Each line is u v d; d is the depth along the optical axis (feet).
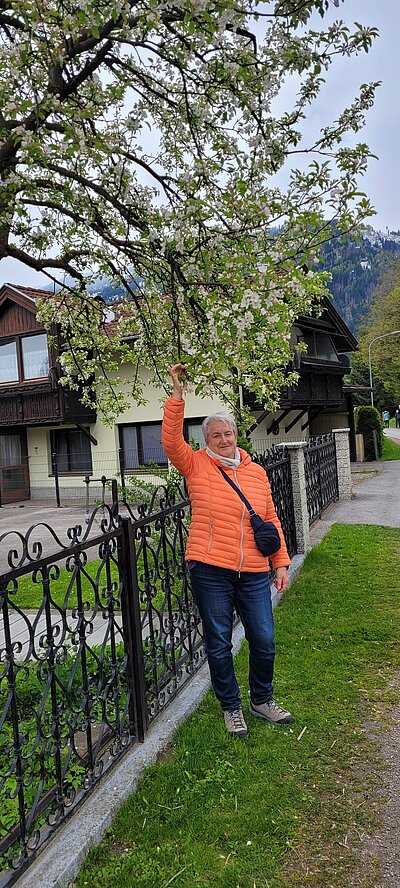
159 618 11.45
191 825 7.92
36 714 7.61
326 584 19.25
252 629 10.49
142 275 16.43
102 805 8.13
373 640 14.37
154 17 9.09
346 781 8.85
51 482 63.26
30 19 9.00
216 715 10.97
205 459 10.62
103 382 23.52
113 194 13.78
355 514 34.73
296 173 10.87
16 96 10.37
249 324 10.96
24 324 57.93
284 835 7.72
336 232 10.62
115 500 9.63
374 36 10.45
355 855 7.32
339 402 67.26
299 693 11.77
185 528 13.29
